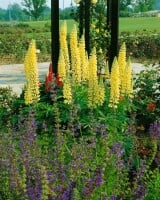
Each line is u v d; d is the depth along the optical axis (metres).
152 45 27.23
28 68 7.30
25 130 5.78
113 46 9.37
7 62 25.47
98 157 5.68
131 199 5.31
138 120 9.04
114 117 7.09
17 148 5.94
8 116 8.63
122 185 5.62
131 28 57.34
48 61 26.16
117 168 5.40
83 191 4.75
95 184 4.81
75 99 7.80
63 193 4.61
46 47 27.98
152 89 9.88
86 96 7.85
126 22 73.81
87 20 11.95
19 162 5.29
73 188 4.75
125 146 6.68
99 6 13.27
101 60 12.52
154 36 28.06
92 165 5.29
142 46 27.25
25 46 27.48
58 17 9.45
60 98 8.37
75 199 4.59
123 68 7.65
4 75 20.50
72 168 5.12
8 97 9.80
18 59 26.33
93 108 7.68
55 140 5.94
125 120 7.52
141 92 9.88
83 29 13.41
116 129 7.02
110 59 9.39
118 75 7.08
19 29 49.62
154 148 6.27
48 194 4.62
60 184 4.92
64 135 6.52
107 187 5.25
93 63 7.14
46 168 5.09
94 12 13.24
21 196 4.75
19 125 6.40
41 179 4.69
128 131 6.81
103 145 5.77
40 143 6.35
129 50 27.22
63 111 7.91
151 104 9.03
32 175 4.96
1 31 46.59
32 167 5.01
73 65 8.10
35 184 4.74
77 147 5.52
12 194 4.79
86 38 11.98
